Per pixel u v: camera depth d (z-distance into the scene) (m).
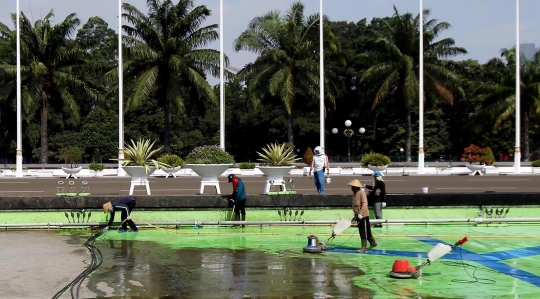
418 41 50.78
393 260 12.32
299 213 17.14
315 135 64.31
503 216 17.34
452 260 12.39
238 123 67.12
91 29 86.38
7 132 60.47
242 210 16.64
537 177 33.47
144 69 45.41
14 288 10.00
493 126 56.03
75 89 47.56
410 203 17.28
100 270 11.31
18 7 38.19
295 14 48.53
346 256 12.74
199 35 44.69
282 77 46.12
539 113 52.03
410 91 48.44
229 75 45.00
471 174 38.47
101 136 63.03
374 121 62.47
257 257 12.60
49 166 47.50
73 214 16.67
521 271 11.34
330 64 61.81
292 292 9.65
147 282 10.34
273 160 18.95
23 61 46.16
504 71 54.66
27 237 15.34
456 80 49.84
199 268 11.48
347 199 17.20
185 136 64.50
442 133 62.34
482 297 9.48
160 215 16.97
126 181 29.77
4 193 23.56
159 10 45.06
